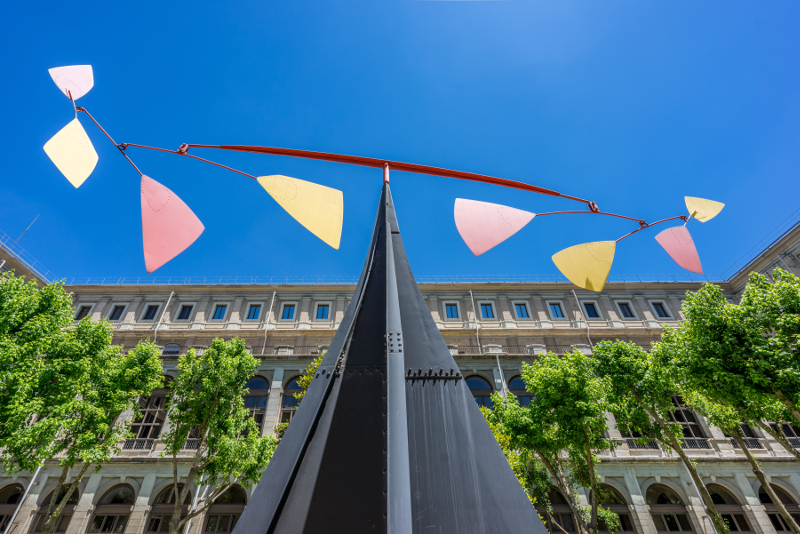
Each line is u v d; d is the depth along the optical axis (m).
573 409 13.20
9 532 17.64
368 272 2.94
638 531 18.34
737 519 18.88
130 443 20.47
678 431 13.65
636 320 27.62
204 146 2.76
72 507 18.77
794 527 11.78
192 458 19.52
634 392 14.07
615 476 19.80
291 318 27.78
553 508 18.97
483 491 1.98
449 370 2.46
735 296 27.89
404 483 1.89
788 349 9.80
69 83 2.15
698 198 2.95
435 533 1.82
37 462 12.00
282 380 22.73
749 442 21.39
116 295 28.19
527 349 25.97
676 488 19.56
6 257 23.00
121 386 15.33
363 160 3.34
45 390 12.58
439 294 29.25
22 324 12.30
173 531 12.89
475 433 2.20
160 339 25.94
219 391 15.54
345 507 1.88
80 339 14.52
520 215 2.91
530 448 14.17
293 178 2.76
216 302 28.27
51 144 2.03
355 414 2.21
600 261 2.94
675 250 2.87
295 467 2.00
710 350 10.79
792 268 23.31
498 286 29.34
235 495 19.16
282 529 1.80
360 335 2.57
